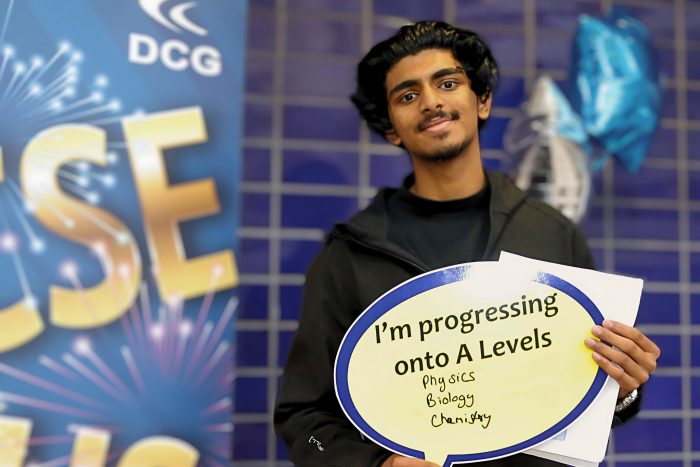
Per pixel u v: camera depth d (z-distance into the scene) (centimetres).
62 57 131
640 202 219
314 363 110
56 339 129
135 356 133
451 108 106
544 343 100
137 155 134
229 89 140
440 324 101
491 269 103
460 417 98
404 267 109
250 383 201
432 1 215
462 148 107
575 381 98
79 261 131
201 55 139
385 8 212
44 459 128
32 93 130
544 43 218
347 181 209
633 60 218
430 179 112
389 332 101
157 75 136
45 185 130
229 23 141
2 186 128
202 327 136
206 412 135
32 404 128
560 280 102
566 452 96
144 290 133
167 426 133
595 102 215
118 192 133
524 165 210
